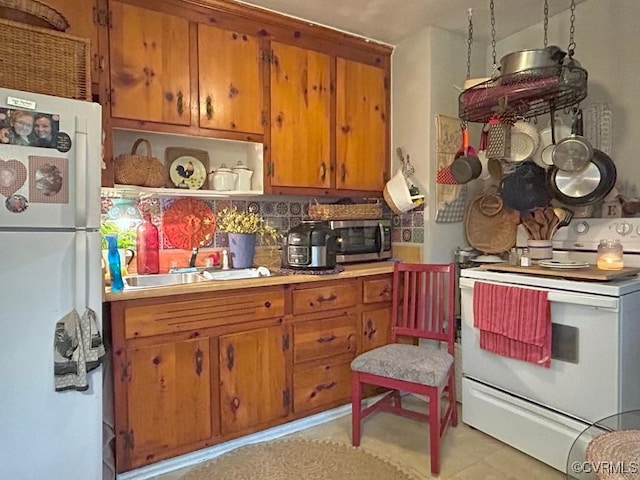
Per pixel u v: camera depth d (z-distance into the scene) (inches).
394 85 116.1
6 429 57.9
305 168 103.5
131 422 74.2
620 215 87.1
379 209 112.3
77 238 61.6
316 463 80.0
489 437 87.6
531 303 77.8
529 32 106.0
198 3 87.8
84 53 64.8
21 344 58.3
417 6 95.0
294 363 91.1
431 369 78.4
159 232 96.3
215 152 103.0
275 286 87.9
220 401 82.7
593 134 93.7
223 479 75.6
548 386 76.9
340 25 103.7
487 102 82.4
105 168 80.5
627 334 69.1
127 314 73.1
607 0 91.0
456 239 112.9
